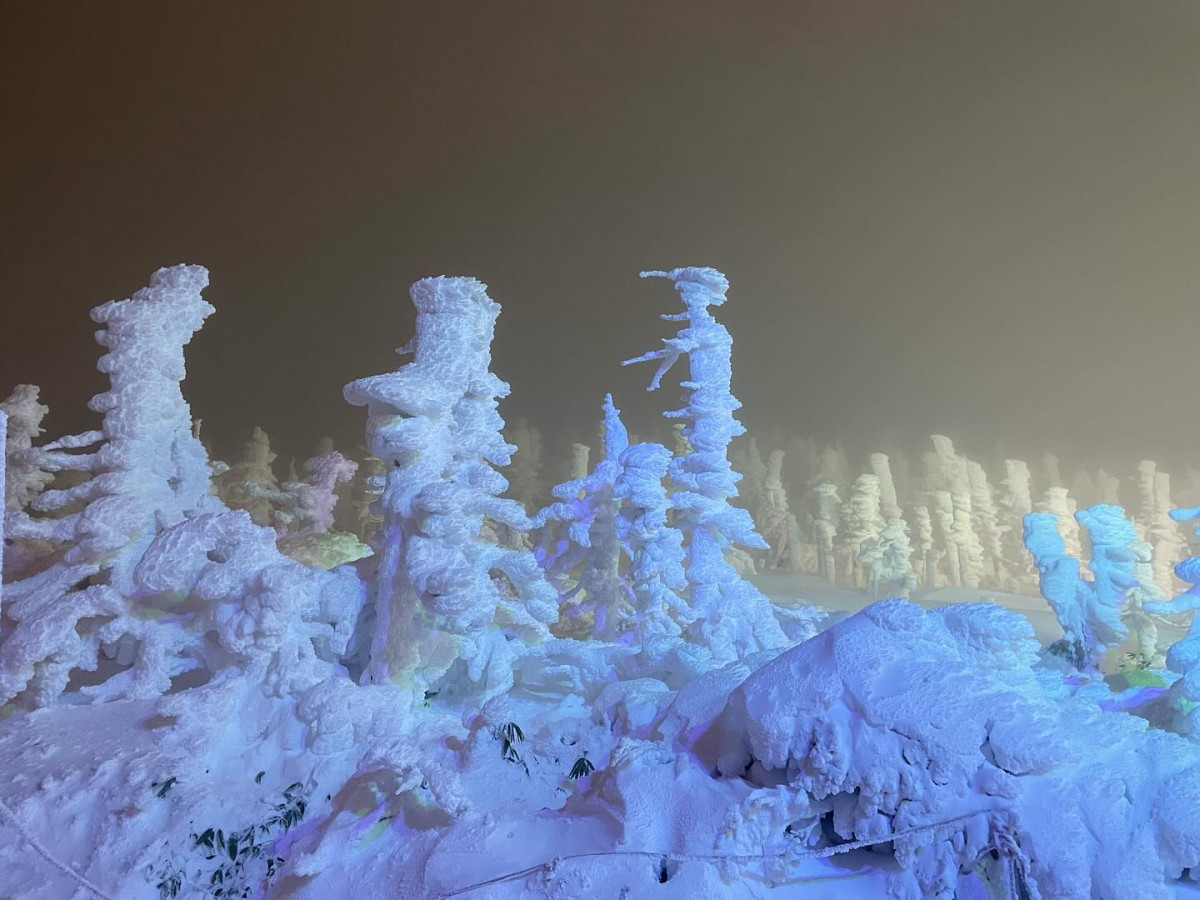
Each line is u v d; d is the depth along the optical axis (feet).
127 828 22.98
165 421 33.30
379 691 27.48
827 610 62.28
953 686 20.21
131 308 32.73
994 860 19.10
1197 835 17.90
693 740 24.26
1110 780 19.31
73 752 25.52
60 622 29.04
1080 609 37.37
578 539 40.45
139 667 30.50
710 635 36.52
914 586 66.54
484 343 34.53
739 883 19.35
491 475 33.65
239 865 22.50
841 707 20.85
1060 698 25.34
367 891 20.42
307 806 24.77
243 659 28.68
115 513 30.71
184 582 29.55
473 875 19.65
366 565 33.01
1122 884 18.08
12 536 30.73
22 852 22.67
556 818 22.21
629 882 19.24
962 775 19.24
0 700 28.55
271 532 30.71
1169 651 26.78
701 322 40.50
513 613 34.12
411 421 30.45
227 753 26.58
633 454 38.60
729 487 39.01
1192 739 24.44
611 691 29.35
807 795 20.34
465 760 25.59
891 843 20.27
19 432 38.75
